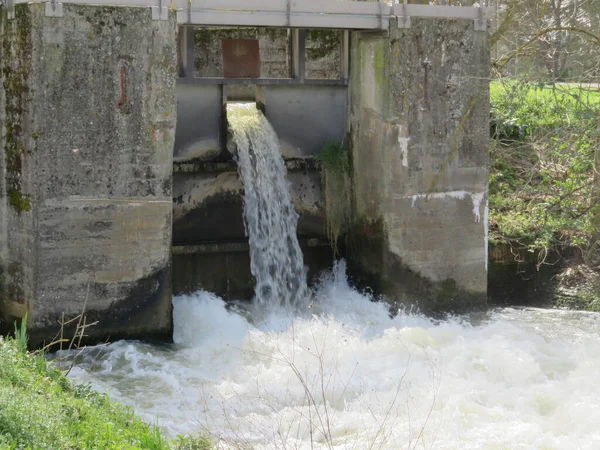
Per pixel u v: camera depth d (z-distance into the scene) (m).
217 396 10.86
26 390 8.45
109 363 12.09
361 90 15.41
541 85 15.33
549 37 19.73
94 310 12.73
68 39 12.31
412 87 14.60
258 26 13.75
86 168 12.55
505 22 19.39
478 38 14.91
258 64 15.78
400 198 14.72
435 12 14.61
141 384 11.31
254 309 14.92
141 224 12.91
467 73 14.91
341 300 15.34
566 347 12.83
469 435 9.52
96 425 8.05
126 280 12.89
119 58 12.59
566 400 10.46
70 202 12.50
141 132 12.80
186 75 14.98
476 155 15.12
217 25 13.52
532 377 11.41
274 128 16.00
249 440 9.34
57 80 12.30
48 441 7.31
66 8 12.26
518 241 16.52
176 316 13.94
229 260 15.27
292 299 15.49
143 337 13.05
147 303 13.04
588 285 16.30
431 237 14.97
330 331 13.62
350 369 11.79
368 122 15.20
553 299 16.39
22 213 12.59
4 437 6.93
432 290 15.05
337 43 16.25
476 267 15.30
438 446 9.22
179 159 15.38
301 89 16.03
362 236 15.53
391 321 14.49
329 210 16.05
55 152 12.38
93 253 12.68
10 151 12.76
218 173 15.59
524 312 15.31
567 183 17.17
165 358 12.40
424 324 14.48
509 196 18.28
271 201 15.43
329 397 10.76
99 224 12.67
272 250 15.42
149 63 12.75
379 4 14.29
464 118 14.90
